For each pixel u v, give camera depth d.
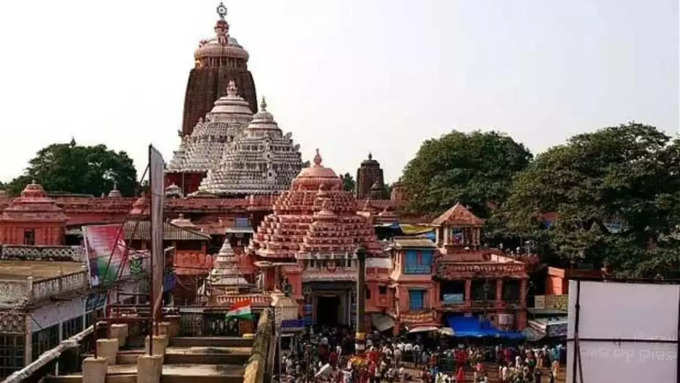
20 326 31.05
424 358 53.28
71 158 121.50
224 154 110.62
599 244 63.84
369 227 69.44
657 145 68.12
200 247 71.19
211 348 23.80
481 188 88.81
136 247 60.47
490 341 59.62
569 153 68.94
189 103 132.62
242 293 53.22
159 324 23.91
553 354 52.94
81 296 35.59
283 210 73.06
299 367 48.16
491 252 70.81
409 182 97.75
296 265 63.19
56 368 20.84
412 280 61.50
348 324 64.81
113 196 105.44
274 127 109.44
